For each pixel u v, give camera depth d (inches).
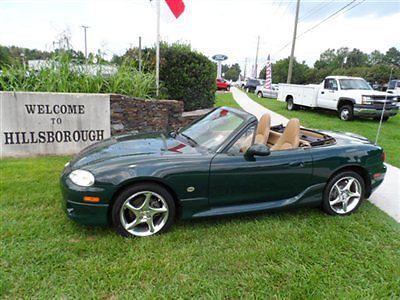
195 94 377.1
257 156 125.2
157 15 291.1
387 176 206.5
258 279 95.0
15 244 105.5
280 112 564.7
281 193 132.3
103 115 239.9
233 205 127.2
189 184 116.2
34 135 219.9
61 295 84.4
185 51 365.1
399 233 126.8
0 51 262.2
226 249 110.5
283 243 115.7
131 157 116.7
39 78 248.2
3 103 207.5
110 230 118.2
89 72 269.0
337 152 137.6
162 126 272.4
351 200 145.2
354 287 93.7
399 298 90.1
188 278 94.0
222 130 132.3
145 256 103.7
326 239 119.6
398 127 418.9
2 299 82.0
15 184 157.2
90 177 108.4
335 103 481.1
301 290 91.1
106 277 92.2
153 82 310.2
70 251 104.0
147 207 115.3
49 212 129.7
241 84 2263.8
